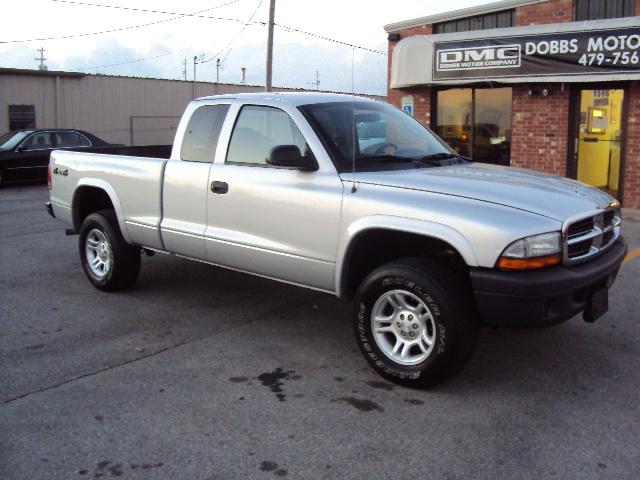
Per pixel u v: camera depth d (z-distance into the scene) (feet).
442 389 13.29
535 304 11.85
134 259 20.11
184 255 17.84
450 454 10.72
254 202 15.56
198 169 16.99
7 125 81.51
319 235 14.34
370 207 13.42
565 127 39.91
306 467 10.35
